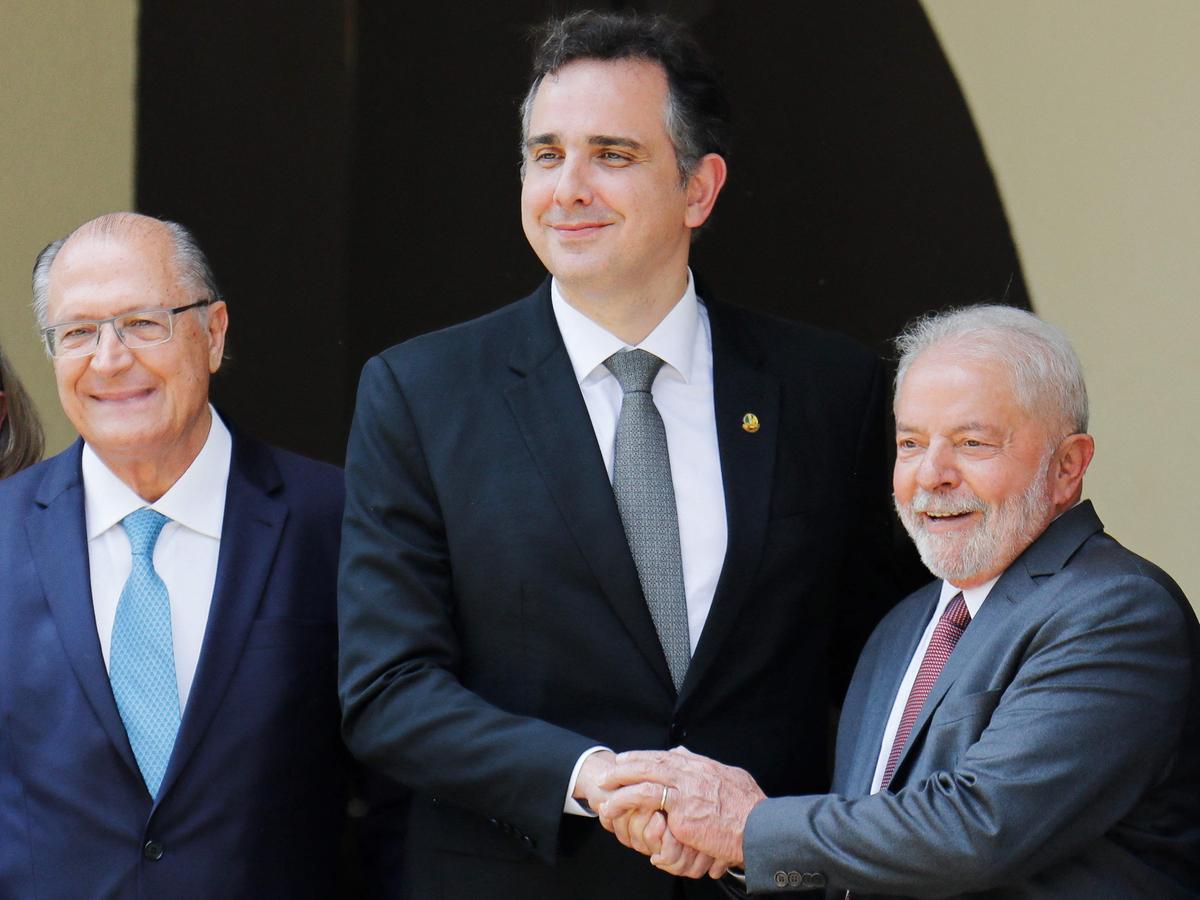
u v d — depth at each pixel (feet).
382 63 60.18
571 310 34.14
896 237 55.77
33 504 34.86
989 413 29.58
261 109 58.80
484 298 60.54
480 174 60.23
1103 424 50.19
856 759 31.78
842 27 56.54
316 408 60.29
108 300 33.50
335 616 35.27
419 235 60.59
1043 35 51.60
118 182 56.08
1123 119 49.80
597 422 33.76
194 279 34.63
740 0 58.13
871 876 28.71
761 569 33.04
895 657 32.27
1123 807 28.04
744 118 58.80
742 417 33.91
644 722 32.37
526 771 31.09
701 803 30.45
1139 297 49.42
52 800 32.76
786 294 58.54
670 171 32.91
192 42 57.36
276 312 59.62
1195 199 48.11
